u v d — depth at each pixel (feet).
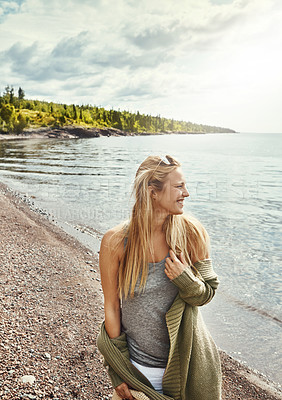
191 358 5.08
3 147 199.82
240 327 14.78
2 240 25.94
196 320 5.20
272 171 102.12
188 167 113.39
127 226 5.29
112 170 91.97
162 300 5.13
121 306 5.63
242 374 11.69
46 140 350.84
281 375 11.70
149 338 5.18
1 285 17.54
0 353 11.41
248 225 34.63
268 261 23.39
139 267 5.08
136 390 5.13
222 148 266.16
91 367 11.14
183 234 5.24
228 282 19.74
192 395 5.08
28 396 9.48
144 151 197.98
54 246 25.52
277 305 16.85
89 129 503.20
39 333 13.07
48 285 18.10
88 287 18.13
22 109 587.68
